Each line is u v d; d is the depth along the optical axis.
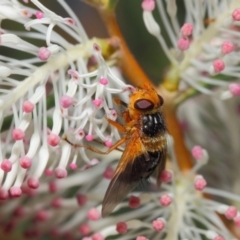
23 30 0.10
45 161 0.08
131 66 0.09
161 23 0.11
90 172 0.10
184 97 0.10
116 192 0.09
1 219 0.11
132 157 0.09
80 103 0.08
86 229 0.10
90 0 0.09
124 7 0.12
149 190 0.10
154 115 0.09
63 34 0.09
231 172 0.12
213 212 0.10
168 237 0.10
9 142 0.09
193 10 0.09
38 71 0.09
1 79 0.09
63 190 0.11
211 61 0.10
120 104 0.09
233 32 0.09
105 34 0.12
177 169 0.10
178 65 0.10
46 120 0.09
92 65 0.09
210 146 0.12
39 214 0.11
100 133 0.09
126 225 0.09
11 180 0.08
